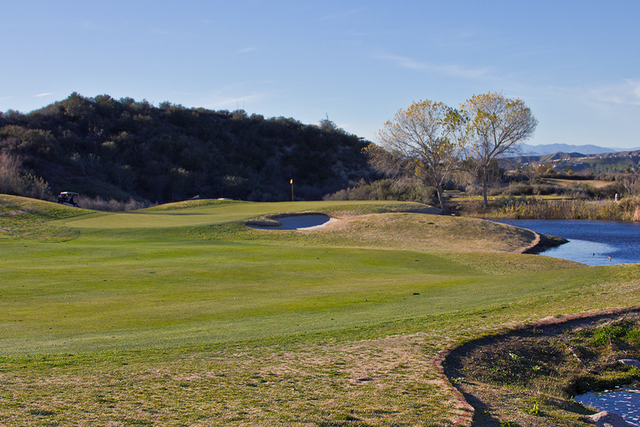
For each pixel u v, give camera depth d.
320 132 93.00
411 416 4.51
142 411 4.59
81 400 4.89
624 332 8.34
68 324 8.87
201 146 78.44
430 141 51.84
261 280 14.22
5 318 9.34
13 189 50.38
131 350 7.05
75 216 32.84
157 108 88.44
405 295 11.75
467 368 6.51
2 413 4.42
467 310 9.66
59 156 63.75
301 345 7.31
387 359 6.57
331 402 4.91
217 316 9.54
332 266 17.45
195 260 17.92
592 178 78.19
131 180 65.38
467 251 23.42
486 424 4.43
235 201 44.38
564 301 10.29
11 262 17.06
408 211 35.56
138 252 20.00
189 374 5.90
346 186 78.69
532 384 6.55
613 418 5.16
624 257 23.20
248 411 4.63
